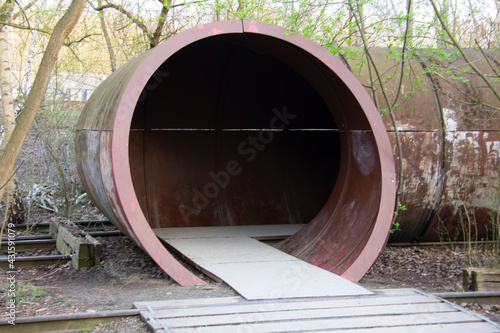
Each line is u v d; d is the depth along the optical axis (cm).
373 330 479
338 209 875
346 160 881
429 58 841
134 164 1177
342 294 593
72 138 1484
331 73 745
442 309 544
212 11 1559
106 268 842
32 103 671
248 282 648
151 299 628
